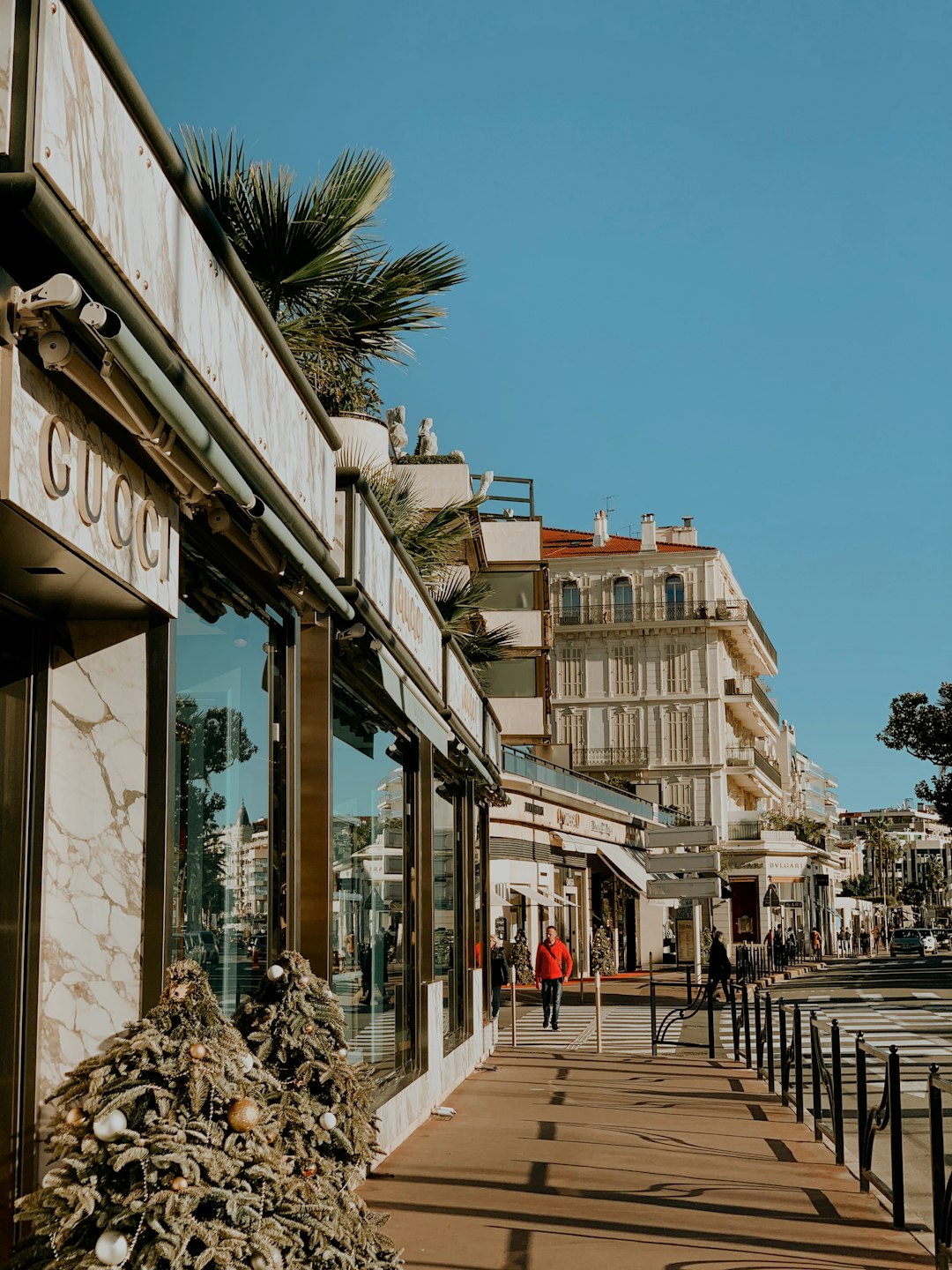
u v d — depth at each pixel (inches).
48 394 150.0
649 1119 474.6
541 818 1274.6
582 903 1659.7
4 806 183.3
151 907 188.4
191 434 176.7
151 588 185.3
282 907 294.8
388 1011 426.9
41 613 191.2
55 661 195.2
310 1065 200.8
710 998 735.7
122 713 193.8
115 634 195.2
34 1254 144.3
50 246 143.6
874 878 6245.1
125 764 192.2
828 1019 999.6
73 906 190.1
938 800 1923.0
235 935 258.7
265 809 286.0
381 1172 365.1
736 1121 471.8
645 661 2910.9
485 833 776.3
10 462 139.3
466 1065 620.7
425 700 441.4
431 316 417.1
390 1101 395.9
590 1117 478.6
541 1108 506.9
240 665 267.4
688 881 951.6
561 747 1615.4
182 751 226.8
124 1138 145.4
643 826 1712.6
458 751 583.5
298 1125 188.2
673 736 2876.5
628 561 2942.9
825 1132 406.3
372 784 415.5
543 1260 267.7
